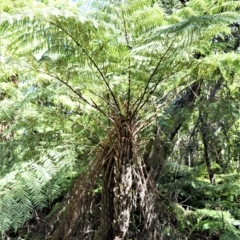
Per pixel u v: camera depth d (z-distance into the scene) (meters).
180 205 3.12
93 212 2.65
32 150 2.81
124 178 2.31
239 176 3.53
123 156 2.33
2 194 2.18
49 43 2.26
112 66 2.46
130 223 2.49
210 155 4.01
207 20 2.02
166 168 3.28
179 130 3.71
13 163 2.78
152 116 2.60
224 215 2.94
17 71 2.67
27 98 2.63
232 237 2.67
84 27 2.15
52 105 3.18
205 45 2.73
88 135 2.84
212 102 3.23
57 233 2.50
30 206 2.18
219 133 3.85
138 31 2.53
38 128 2.92
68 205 2.53
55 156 2.51
